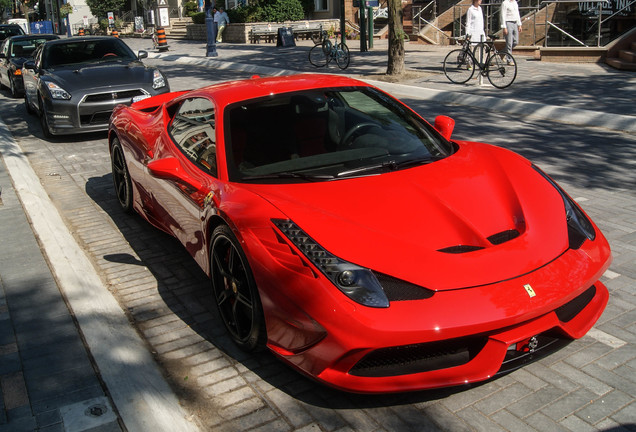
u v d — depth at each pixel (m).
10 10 78.94
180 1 38.50
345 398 2.85
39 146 8.98
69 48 10.28
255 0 28.86
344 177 3.34
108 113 9.00
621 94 10.34
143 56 10.59
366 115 3.93
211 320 3.70
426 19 21.80
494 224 2.93
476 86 12.00
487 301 2.54
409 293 2.55
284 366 3.15
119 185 5.72
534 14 16.00
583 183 5.99
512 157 3.71
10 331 3.56
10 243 4.96
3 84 15.50
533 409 2.69
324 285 2.59
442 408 2.74
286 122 3.74
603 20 14.28
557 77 12.53
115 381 3.01
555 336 2.84
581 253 2.91
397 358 2.65
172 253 4.79
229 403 2.86
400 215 2.92
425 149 3.72
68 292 4.03
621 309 3.53
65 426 2.67
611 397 2.75
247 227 2.97
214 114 3.84
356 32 26.89
